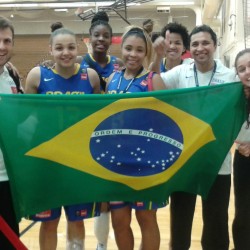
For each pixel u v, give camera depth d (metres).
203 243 2.61
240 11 7.86
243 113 2.29
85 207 2.37
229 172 2.53
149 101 2.17
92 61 3.28
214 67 2.57
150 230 2.37
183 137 2.24
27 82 2.45
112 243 3.39
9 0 12.27
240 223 2.61
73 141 2.15
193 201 2.64
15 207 2.13
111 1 10.94
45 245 2.35
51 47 2.47
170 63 3.20
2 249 2.17
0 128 2.06
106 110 2.15
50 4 12.39
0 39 2.10
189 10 14.48
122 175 2.21
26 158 2.10
